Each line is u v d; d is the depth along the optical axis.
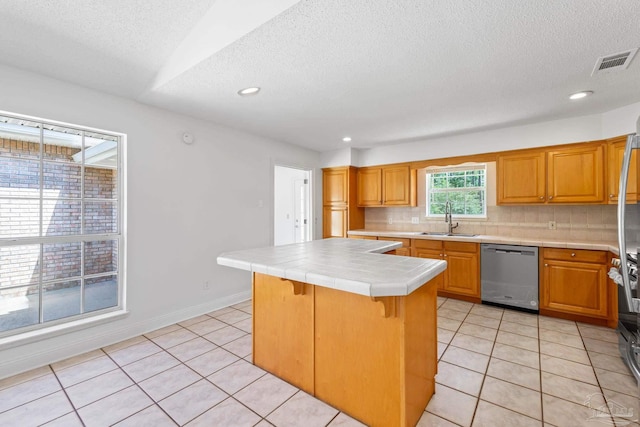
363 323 1.66
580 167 3.20
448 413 1.71
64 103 2.38
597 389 1.92
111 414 1.72
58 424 1.64
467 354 2.39
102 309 2.66
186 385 2.00
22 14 1.65
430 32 1.69
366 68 2.14
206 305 3.37
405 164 4.53
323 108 2.98
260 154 4.04
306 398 1.86
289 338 2.01
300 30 1.66
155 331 2.88
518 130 3.57
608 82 2.37
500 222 3.99
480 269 3.59
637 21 1.59
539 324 2.99
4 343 2.08
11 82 2.15
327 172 5.14
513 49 1.88
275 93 2.60
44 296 2.56
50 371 2.17
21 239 2.29
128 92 2.63
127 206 2.74
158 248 2.96
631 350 1.37
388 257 2.05
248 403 1.81
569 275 3.04
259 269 1.82
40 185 2.40
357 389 1.68
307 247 2.59
